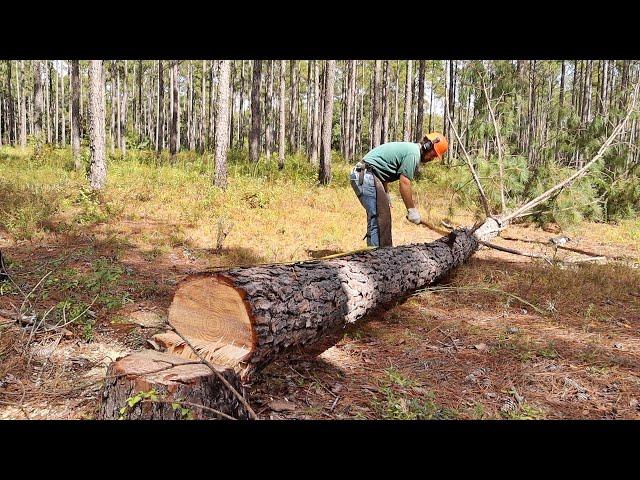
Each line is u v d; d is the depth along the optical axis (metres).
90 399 2.94
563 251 8.32
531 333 4.38
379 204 5.48
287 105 43.91
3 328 3.69
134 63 47.00
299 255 6.52
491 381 3.43
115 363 2.61
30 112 48.44
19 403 2.88
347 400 3.08
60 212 8.57
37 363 3.36
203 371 2.53
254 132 20.84
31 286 4.68
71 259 5.71
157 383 2.39
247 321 2.84
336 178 17.22
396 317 4.65
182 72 46.88
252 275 3.05
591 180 10.01
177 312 3.07
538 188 10.16
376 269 4.25
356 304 3.88
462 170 10.62
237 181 14.20
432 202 12.70
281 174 17.42
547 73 28.16
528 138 23.33
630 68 21.12
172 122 23.38
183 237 7.25
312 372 3.45
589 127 11.11
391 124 44.72
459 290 5.53
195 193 11.53
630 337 4.37
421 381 3.39
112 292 4.70
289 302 3.08
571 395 3.27
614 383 3.44
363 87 43.00
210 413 2.48
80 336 3.77
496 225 8.08
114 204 9.17
